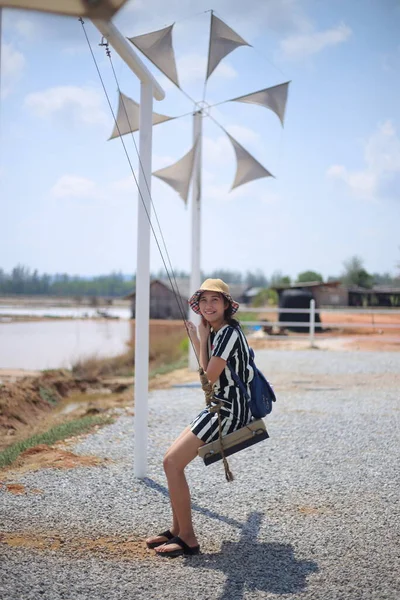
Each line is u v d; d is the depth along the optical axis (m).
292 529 4.37
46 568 3.72
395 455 6.35
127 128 7.36
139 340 5.48
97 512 4.70
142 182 5.41
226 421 3.85
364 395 9.96
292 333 24.28
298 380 11.60
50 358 20.61
